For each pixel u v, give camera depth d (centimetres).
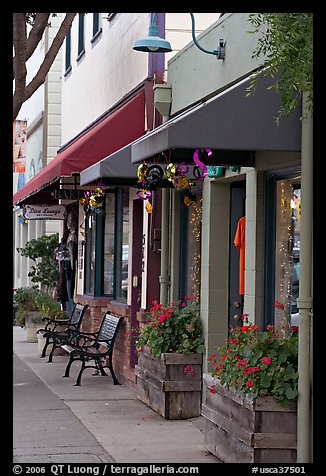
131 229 1427
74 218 2088
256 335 779
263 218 965
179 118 838
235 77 1019
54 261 2317
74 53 2041
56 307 2011
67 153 1376
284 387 746
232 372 781
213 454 869
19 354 1819
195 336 1120
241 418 775
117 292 1578
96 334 1573
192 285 1227
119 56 1545
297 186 918
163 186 1134
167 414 1094
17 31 1256
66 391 1325
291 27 599
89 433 1014
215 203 1126
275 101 825
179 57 1237
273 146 825
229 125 825
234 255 1130
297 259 917
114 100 1588
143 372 1188
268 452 748
